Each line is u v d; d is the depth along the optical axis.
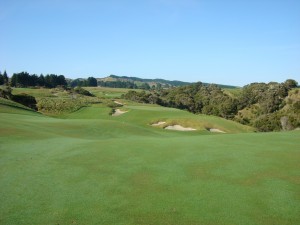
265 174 15.50
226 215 11.49
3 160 18.42
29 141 23.73
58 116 74.75
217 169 16.33
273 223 10.95
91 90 167.88
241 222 11.00
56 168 16.95
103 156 19.06
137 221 11.13
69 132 32.25
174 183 14.56
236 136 26.08
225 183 14.46
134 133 36.56
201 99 150.00
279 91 121.62
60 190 13.97
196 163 17.38
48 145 22.36
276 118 103.44
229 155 18.86
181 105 145.38
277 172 15.77
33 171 16.50
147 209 12.04
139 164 17.39
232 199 12.79
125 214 11.66
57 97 102.94
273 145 21.56
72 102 89.00
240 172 15.84
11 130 27.20
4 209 12.15
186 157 18.58
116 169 16.62
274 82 140.88
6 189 14.10
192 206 12.23
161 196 13.18
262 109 118.50
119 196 13.25
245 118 122.25
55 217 11.47
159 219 11.26
